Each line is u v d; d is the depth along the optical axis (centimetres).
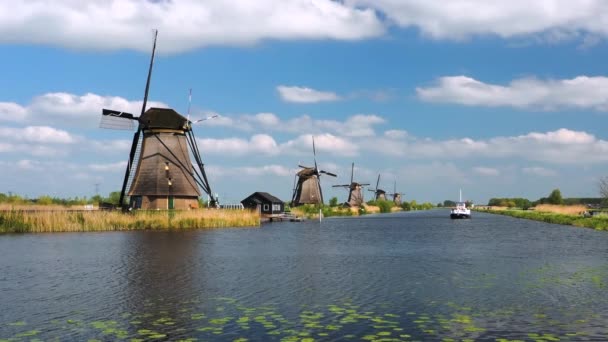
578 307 1582
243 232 4925
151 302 1659
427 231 5691
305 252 3200
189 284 1988
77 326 1371
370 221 8662
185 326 1367
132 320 1431
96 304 1633
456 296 1756
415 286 1952
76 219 4769
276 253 3119
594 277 2177
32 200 7456
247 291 1844
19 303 1650
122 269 2369
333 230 5772
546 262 2708
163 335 1285
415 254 3130
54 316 1479
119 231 4722
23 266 2461
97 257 2795
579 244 3866
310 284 1992
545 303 1639
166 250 3150
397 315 1480
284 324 1382
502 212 13738
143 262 2606
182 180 6047
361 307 1585
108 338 1261
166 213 5359
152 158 5984
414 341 1225
